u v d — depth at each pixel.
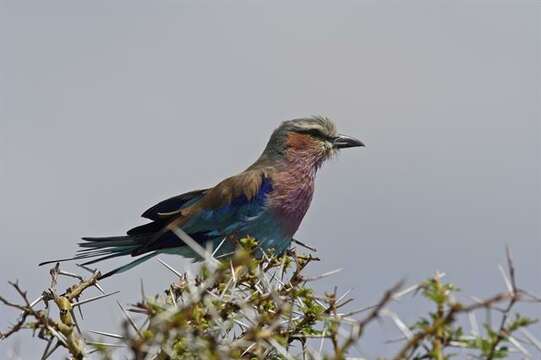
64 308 10.88
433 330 7.10
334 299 9.62
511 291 7.07
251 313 8.48
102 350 7.39
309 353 7.98
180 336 7.89
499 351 7.10
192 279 8.32
